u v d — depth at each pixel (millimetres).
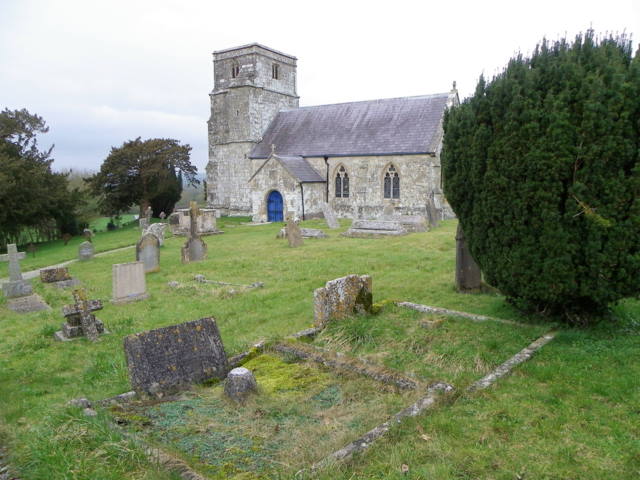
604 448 4707
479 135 8242
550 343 7594
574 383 6141
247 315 10844
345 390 6332
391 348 7848
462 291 11258
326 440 5102
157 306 12500
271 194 35188
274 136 40562
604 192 7109
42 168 38375
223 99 41688
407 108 35625
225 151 41906
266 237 24734
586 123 6996
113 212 48594
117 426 5453
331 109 39500
